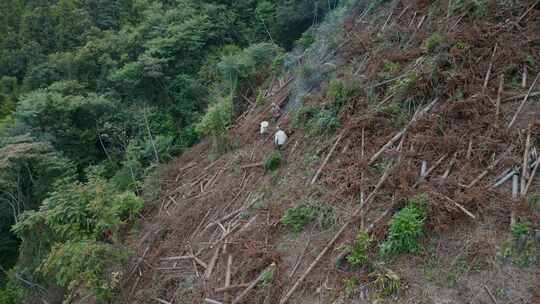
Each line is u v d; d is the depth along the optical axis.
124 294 6.86
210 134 10.90
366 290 4.47
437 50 6.46
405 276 4.38
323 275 4.91
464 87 5.77
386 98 6.54
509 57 5.78
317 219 5.62
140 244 8.14
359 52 8.18
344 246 4.95
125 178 11.57
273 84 11.17
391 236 4.66
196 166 10.27
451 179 4.91
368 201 5.32
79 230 7.59
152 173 10.94
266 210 6.56
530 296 3.80
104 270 6.99
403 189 5.05
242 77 11.91
